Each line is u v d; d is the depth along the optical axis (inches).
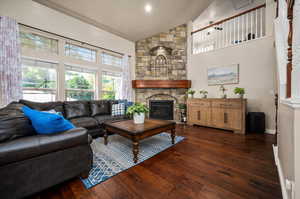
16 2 100.9
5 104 93.3
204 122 152.3
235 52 148.1
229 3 173.5
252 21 161.6
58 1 113.9
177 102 189.0
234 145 96.7
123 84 177.3
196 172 62.4
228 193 48.6
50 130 48.9
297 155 33.3
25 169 42.1
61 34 125.2
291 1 39.0
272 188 50.9
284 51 66.2
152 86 181.8
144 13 143.9
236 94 137.1
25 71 110.7
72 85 140.3
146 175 60.2
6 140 42.6
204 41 197.6
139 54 196.4
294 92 35.2
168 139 111.5
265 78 130.1
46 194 48.5
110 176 59.1
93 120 112.6
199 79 177.3
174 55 191.3
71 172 52.2
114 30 165.0
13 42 97.2
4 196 38.9
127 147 93.2
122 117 135.3
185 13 161.6
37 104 100.8
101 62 160.4
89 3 119.3
